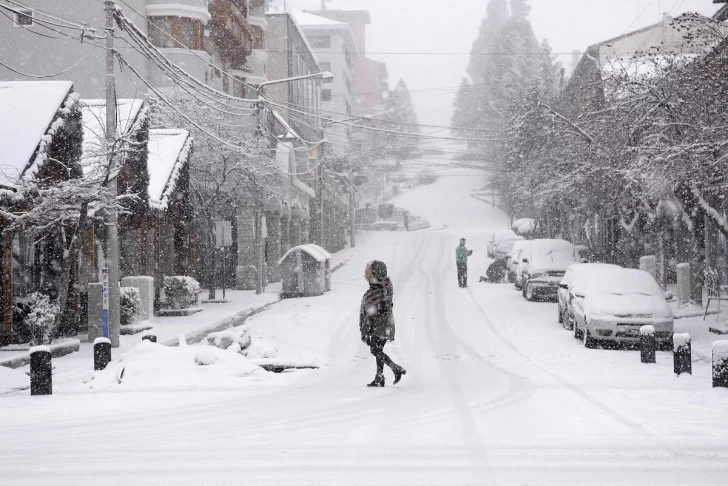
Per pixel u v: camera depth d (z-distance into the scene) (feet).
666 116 151.53
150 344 94.27
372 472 45.14
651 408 67.36
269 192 262.47
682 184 152.15
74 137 136.15
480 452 50.29
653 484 42.27
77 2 245.65
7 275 122.21
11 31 245.86
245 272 262.88
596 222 303.27
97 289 135.23
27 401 77.05
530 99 220.43
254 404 72.54
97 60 245.86
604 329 120.88
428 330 145.79
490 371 96.63
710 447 51.47
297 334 140.15
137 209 163.84
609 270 139.03
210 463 47.98
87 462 48.78
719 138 132.16
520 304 194.29
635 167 149.28
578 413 64.95
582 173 202.18
